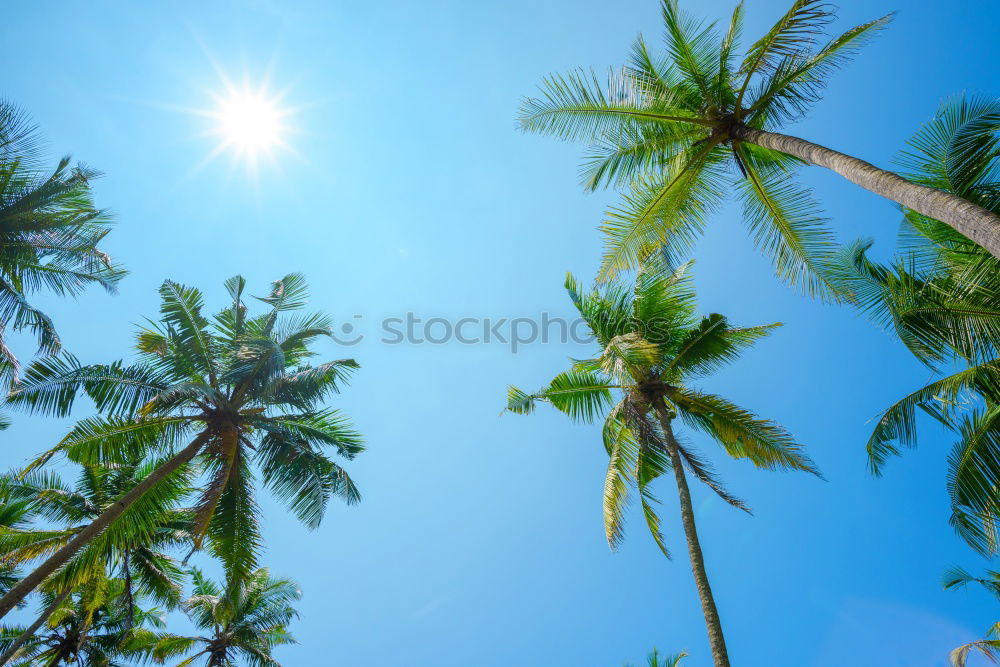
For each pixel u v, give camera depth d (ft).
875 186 21.77
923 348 30.40
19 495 54.85
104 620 67.26
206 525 37.99
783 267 31.99
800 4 25.75
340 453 46.34
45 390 37.93
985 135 27.14
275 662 71.61
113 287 46.88
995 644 49.42
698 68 30.32
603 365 32.24
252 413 42.96
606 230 34.17
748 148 31.19
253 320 47.85
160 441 41.55
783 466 39.60
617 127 32.42
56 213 43.93
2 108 40.24
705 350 40.22
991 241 17.17
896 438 32.78
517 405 43.75
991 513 28.25
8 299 42.09
